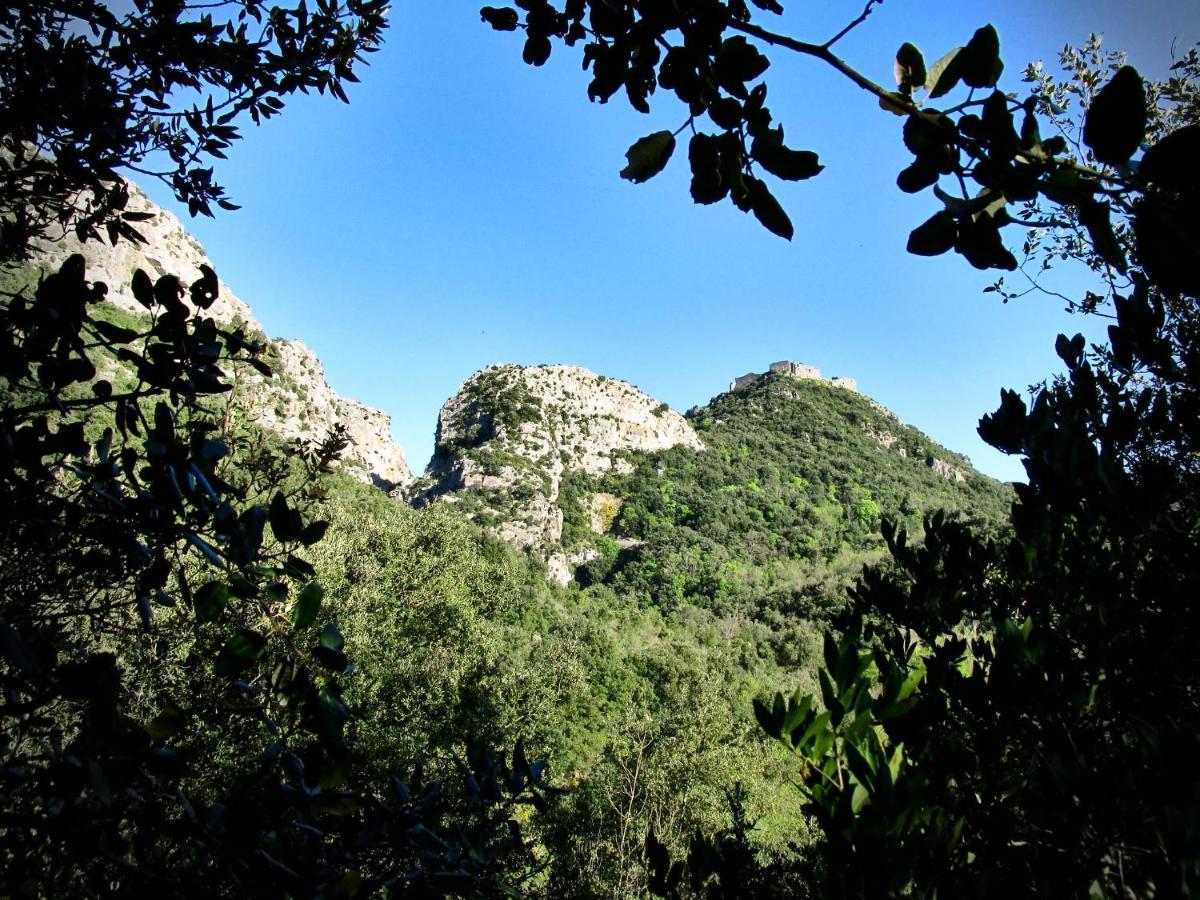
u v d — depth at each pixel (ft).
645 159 3.11
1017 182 2.21
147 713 12.83
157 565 4.52
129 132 6.98
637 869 42.65
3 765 3.29
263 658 4.22
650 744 64.39
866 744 4.04
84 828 3.32
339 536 56.24
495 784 5.93
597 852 45.27
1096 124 1.91
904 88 2.45
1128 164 1.93
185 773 3.53
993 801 5.53
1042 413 6.07
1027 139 2.17
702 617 203.51
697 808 57.41
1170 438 6.43
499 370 335.88
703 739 66.80
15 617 5.39
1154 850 4.35
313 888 3.84
